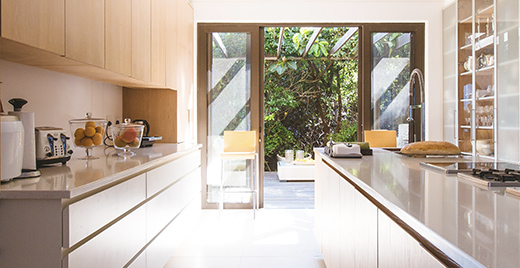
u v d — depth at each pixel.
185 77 4.51
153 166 2.62
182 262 3.21
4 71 2.17
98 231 1.72
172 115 4.16
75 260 1.46
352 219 1.92
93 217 1.62
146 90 4.13
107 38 2.50
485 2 4.11
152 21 3.38
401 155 2.79
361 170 1.93
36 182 1.56
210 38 5.13
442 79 5.09
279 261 3.24
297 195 6.21
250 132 4.84
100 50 2.40
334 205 2.48
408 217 0.97
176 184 3.14
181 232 3.33
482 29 4.18
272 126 9.61
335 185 2.43
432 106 5.09
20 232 1.42
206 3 5.02
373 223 1.52
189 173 3.74
